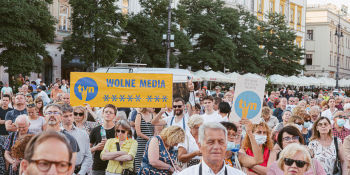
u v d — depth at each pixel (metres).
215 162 3.51
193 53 35.28
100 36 24.72
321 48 75.62
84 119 7.68
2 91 18.66
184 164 6.56
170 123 8.07
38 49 24.91
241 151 5.65
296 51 46.12
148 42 28.67
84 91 8.45
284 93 32.84
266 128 5.70
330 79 48.75
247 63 38.91
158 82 8.47
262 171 5.41
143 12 29.70
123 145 6.72
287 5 63.50
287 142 5.58
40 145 2.41
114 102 8.45
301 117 8.16
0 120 9.20
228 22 37.09
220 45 34.91
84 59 24.83
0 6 22.88
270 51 44.97
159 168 5.85
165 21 29.23
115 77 8.47
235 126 5.29
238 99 5.57
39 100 10.02
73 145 5.32
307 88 52.19
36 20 24.14
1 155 7.12
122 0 35.25
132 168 6.75
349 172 6.90
